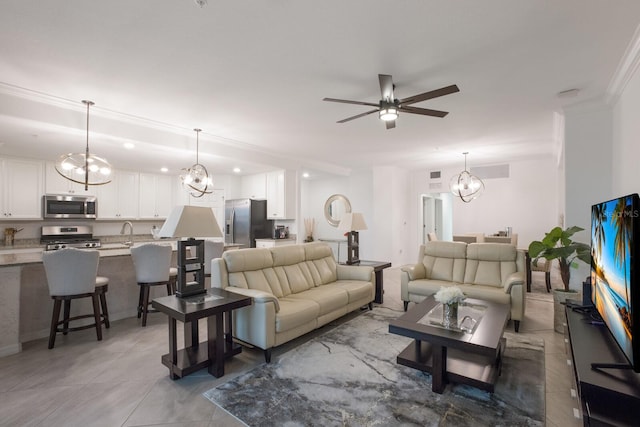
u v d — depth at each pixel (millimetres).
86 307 3625
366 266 4406
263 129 4387
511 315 3430
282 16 1965
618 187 3150
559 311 3350
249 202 6484
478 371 2326
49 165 5461
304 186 9008
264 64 2574
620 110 3055
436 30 2125
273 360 2746
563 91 3148
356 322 3740
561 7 1895
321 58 2484
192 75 2750
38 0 1782
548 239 3396
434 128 4422
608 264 1842
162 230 2641
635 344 1379
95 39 2189
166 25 2045
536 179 6750
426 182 8172
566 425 1900
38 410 2023
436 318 2545
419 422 1924
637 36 2197
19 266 2893
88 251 3070
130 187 6516
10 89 2930
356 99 3311
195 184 4531
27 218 5227
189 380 2404
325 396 2199
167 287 4086
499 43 2285
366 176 7980
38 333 3232
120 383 2354
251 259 3350
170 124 4113
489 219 7238
